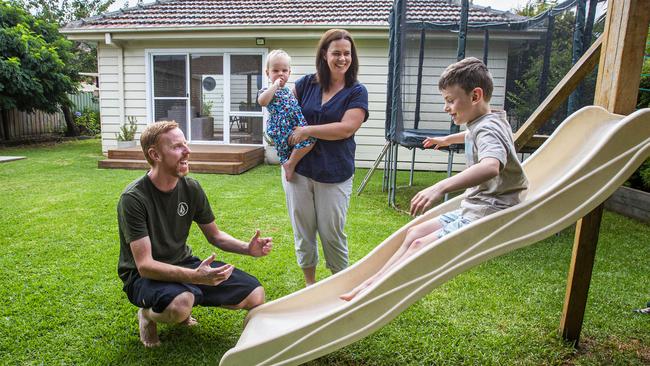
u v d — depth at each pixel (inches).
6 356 83.0
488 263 138.1
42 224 173.6
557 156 89.2
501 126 70.4
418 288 68.2
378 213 204.2
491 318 100.7
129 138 375.9
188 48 375.6
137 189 81.4
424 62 305.9
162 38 364.5
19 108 475.2
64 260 133.8
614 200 214.5
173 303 78.3
